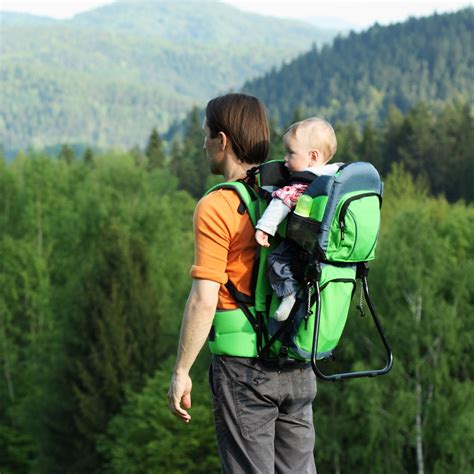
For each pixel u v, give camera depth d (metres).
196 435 35.56
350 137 139.25
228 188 4.43
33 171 67.50
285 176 4.54
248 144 4.56
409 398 35.81
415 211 40.31
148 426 36.19
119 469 37.06
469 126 123.00
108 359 46.44
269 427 4.53
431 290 37.84
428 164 120.06
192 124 171.38
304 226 4.22
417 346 37.19
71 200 67.69
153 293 48.91
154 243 62.56
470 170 114.25
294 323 4.34
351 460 36.53
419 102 129.88
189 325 4.34
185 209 80.25
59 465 47.34
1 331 58.19
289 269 4.31
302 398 4.59
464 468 35.91
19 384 57.22
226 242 4.37
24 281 60.00
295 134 4.95
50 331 55.28
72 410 46.72
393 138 127.75
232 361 4.48
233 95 4.63
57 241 63.31
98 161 90.12
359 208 4.25
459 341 37.62
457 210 49.19
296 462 4.67
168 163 149.88
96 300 47.34
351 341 37.66
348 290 4.37
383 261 38.56
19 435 54.47
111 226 50.91
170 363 38.19
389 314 38.44
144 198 69.12
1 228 66.69
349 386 35.81
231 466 4.51
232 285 4.44
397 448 36.25
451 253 44.66
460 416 35.72
